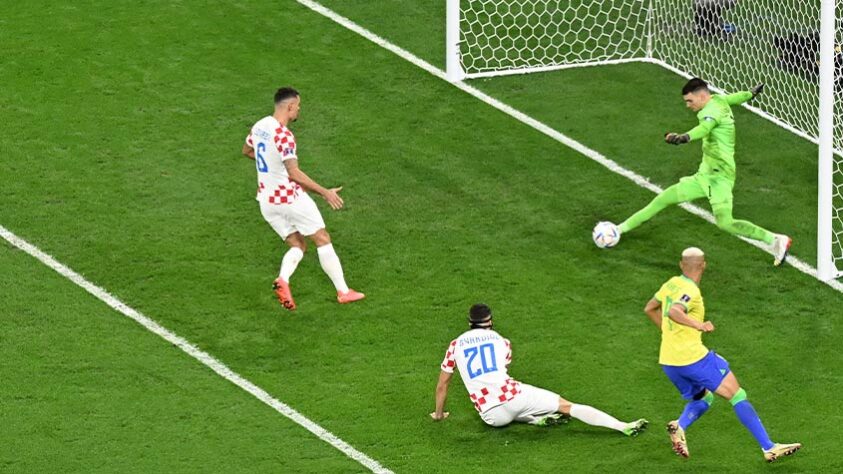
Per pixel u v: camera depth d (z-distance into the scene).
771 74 72.31
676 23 74.75
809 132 69.00
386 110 69.50
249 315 58.38
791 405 54.41
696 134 58.56
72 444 52.25
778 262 60.81
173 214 63.25
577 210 63.69
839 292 59.78
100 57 72.31
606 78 72.44
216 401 54.34
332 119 68.75
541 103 70.44
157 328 57.69
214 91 70.31
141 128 67.94
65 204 63.56
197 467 51.34
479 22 75.69
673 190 60.47
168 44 73.38
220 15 75.69
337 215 63.34
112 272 60.25
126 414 53.66
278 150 55.50
